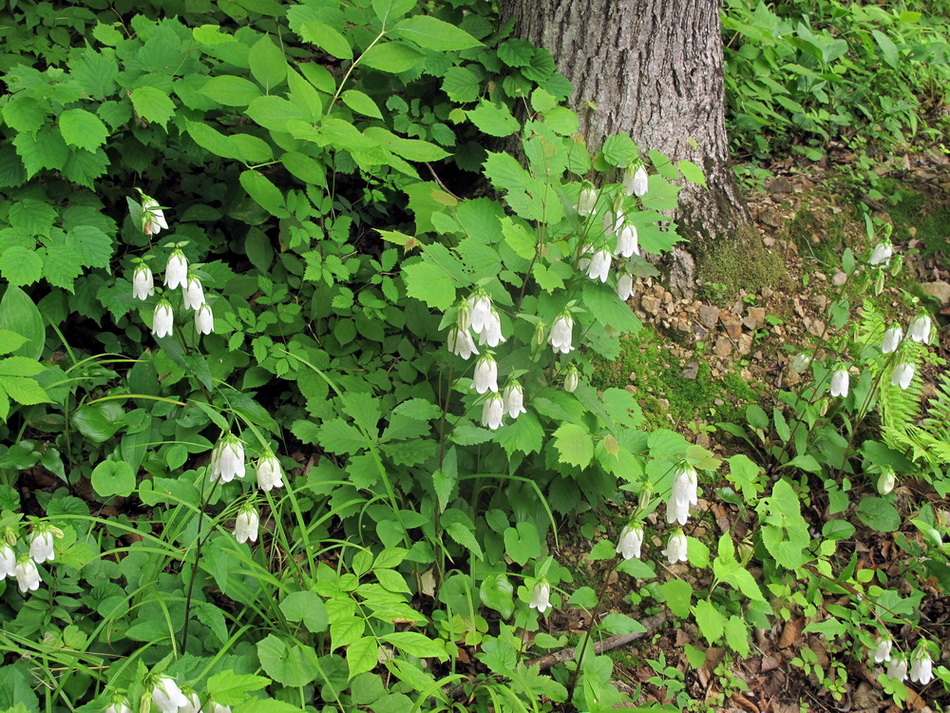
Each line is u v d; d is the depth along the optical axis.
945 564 1.50
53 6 1.75
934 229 1.99
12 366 1.23
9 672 1.08
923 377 1.80
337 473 1.41
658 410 1.67
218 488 1.39
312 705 1.20
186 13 1.76
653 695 1.39
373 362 1.59
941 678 1.41
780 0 2.37
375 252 1.76
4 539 1.09
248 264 1.69
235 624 1.28
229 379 1.56
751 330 1.77
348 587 1.19
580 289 1.43
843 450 1.63
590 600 1.37
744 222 1.86
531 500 1.48
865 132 2.17
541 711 1.32
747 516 1.58
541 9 1.72
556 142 1.48
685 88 1.75
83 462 1.45
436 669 1.35
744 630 1.33
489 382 1.23
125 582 1.35
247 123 1.66
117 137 1.50
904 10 2.49
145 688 0.95
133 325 1.54
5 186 1.38
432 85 1.77
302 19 1.50
